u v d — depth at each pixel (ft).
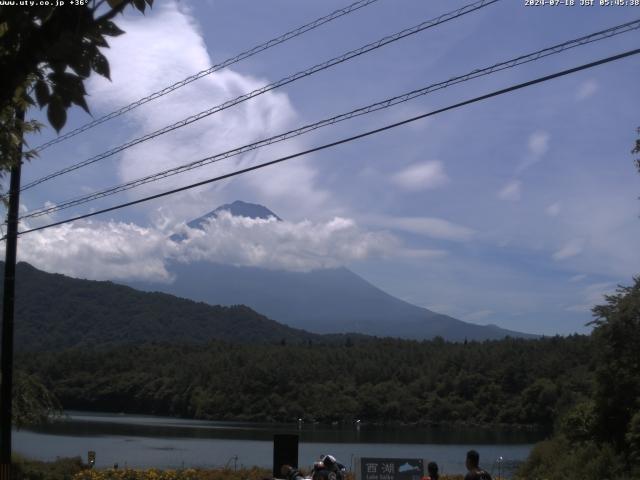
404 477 50.80
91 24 12.94
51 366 467.11
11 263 61.57
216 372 414.00
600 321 88.94
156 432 291.99
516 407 322.75
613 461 78.64
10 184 60.29
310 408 366.43
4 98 12.91
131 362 469.16
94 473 80.38
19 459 87.04
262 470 85.61
